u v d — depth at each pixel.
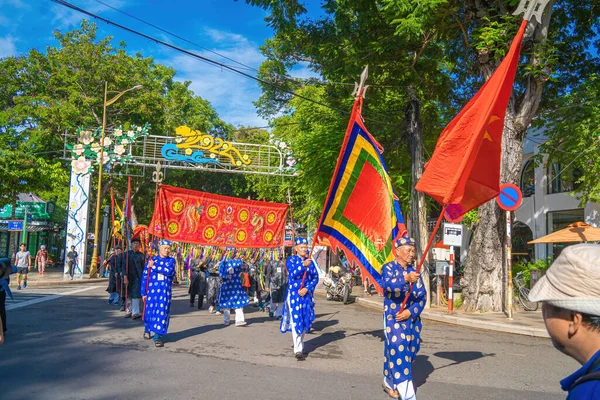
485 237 14.20
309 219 28.12
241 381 6.11
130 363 6.85
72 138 29.30
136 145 27.50
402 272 5.54
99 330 9.42
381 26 14.34
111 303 13.86
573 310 1.46
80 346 7.85
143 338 8.79
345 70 15.37
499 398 5.79
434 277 18.06
